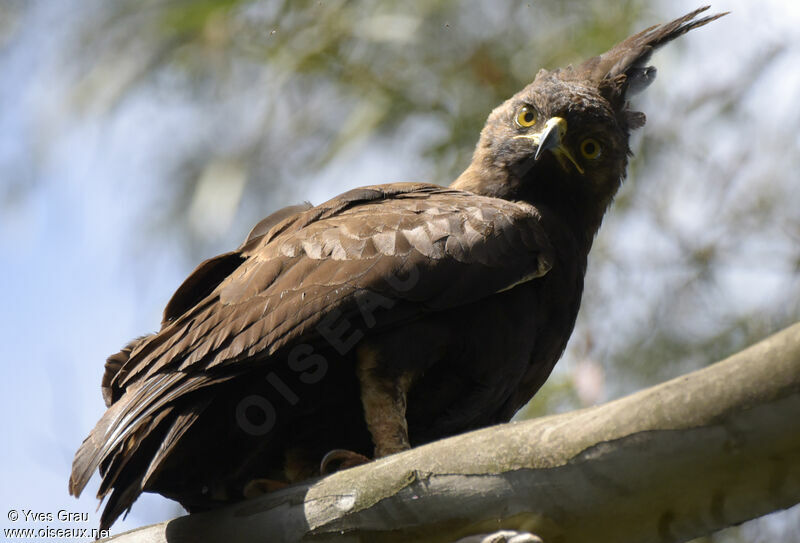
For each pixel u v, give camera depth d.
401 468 6.83
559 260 9.88
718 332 13.38
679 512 6.12
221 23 13.78
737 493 5.94
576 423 6.33
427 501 6.71
